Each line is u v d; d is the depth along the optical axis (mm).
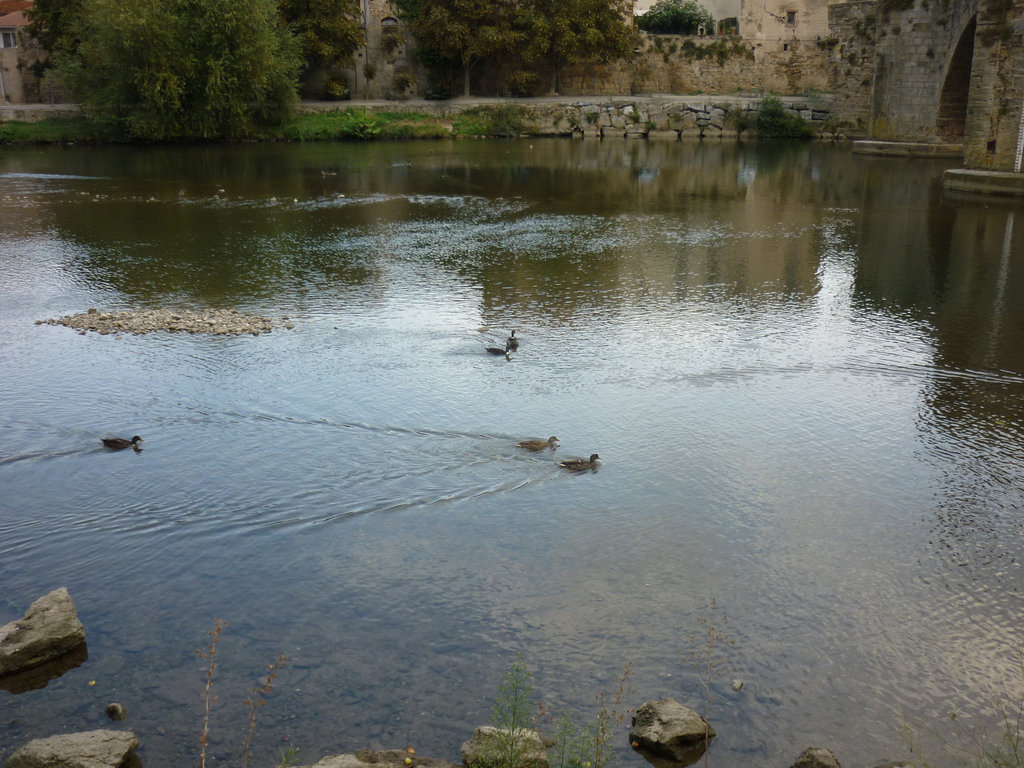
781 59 71750
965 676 7527
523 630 8062
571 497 10547
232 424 12484
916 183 39156
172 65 51562
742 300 19406
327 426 12430
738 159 50125
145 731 6691
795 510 10352
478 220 30047
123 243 25453
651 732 6570
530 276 21672
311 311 18344
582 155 52250
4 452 11586
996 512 10336
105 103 53062
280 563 9133
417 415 12828
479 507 10289
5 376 14297
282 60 55906
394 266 22734
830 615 8359
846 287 20578
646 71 71875
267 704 7031
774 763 6496
